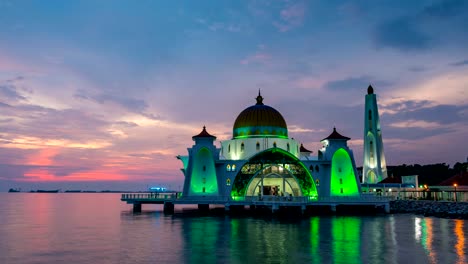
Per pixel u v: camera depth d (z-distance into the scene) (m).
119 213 80.69
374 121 105.12
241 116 83.81
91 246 38.50
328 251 34.94
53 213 87.00
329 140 78.06
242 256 33.06
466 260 31.86
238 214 69.06
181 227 51.03
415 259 32.09
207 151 75.81
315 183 76.88
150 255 33.84
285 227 50.19
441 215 65.19
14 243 40.84
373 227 50.34
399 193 94.31
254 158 76.38
